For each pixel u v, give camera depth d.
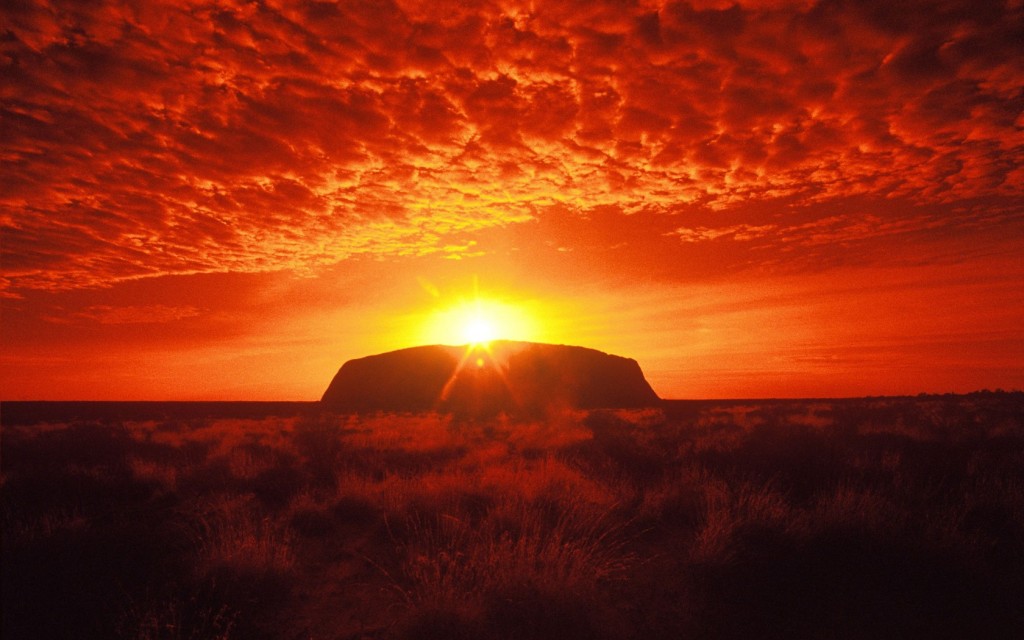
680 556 5.82
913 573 5.00
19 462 12.31
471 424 27.25
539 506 7.14
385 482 8.91
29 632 4.01
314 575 5.55
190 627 4.22
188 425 27.12
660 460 11.21
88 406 58.59
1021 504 6.79
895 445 12.66
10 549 5.21
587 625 4.25
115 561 5.30
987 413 23.20
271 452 13.41
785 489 8.22
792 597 4.71
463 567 4.99
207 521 7.11
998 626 4.23
